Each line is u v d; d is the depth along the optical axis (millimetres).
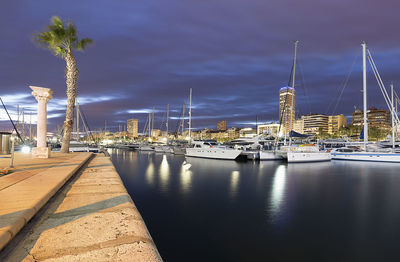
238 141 64875
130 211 4371
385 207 16953
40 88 15234
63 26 20141
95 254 2689
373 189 23375
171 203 18000
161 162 49719
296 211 15961
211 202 18266
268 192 21812
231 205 17453
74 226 3590
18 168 9430
